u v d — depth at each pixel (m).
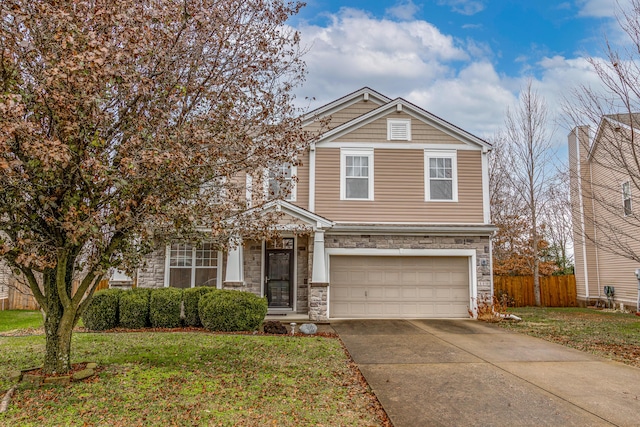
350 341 9.80
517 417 5.16
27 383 5.96
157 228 6.29
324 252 13.73
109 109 5.65
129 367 6.93
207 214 6.36
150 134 5.45
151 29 5.44
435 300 14.16
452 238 14.19
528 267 23.42
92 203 5.57
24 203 5.05
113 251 6.36
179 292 11.68
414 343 9.60
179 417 4.93
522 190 22.30
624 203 16.27
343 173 14.38
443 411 5.35
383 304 14.07
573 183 16.89
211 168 6.08
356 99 16.33
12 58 4.89
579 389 6.27
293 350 8.57
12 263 5.95
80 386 5.89
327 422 4.94
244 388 6.05
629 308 16.53
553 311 16.97
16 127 4.20
